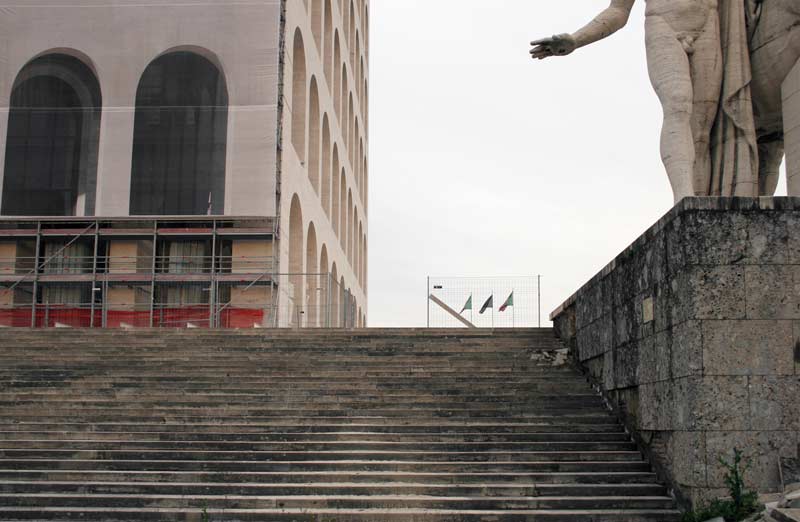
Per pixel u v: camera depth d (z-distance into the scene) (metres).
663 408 9.93
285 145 28.92
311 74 35.19
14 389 13.80
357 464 10.77
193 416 12.46
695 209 9.21
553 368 14.58
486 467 10.68
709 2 11.82
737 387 8.94
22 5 28.39
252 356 15.40
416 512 9.45
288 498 9.81
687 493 9.17
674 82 11.56
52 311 27.73
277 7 28.20
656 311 10.18
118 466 10.88
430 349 15.80
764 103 11.95
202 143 27.72
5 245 28.19
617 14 12.70
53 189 27.75
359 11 57.81
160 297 28.03
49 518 9.64
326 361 14.91
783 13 11.45
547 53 12.73
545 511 9.52
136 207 27.52
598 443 11.27
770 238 9.12
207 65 28.08
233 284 27.64
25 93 28.20
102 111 28.03
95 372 14.56
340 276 46.50
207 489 10.16
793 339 8.98
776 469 8.79
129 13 28.36
